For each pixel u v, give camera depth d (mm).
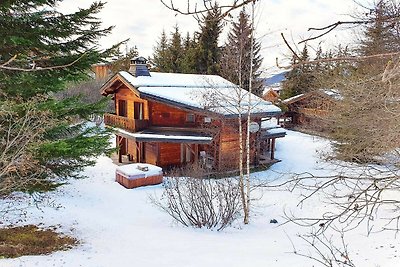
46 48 7441
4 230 8805
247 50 13375
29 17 7203
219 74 24312
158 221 10531
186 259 7215
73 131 8406
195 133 16281
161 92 16234
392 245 7938
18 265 6598
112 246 8078
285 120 28281
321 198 11344
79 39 7969
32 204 10773
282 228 9945
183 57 29125
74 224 9641
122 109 19266
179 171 14477
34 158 6777
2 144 6215
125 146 18984
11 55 7152
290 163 18469
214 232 9656
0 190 6266
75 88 25094
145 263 6953
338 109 10719
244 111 15672
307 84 23812
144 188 13867
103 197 12656
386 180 2508
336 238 8648
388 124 4969
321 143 21859
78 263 6863
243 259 7180
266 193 13078
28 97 7449
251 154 17359
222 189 10734
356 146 6961
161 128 16953
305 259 7156
